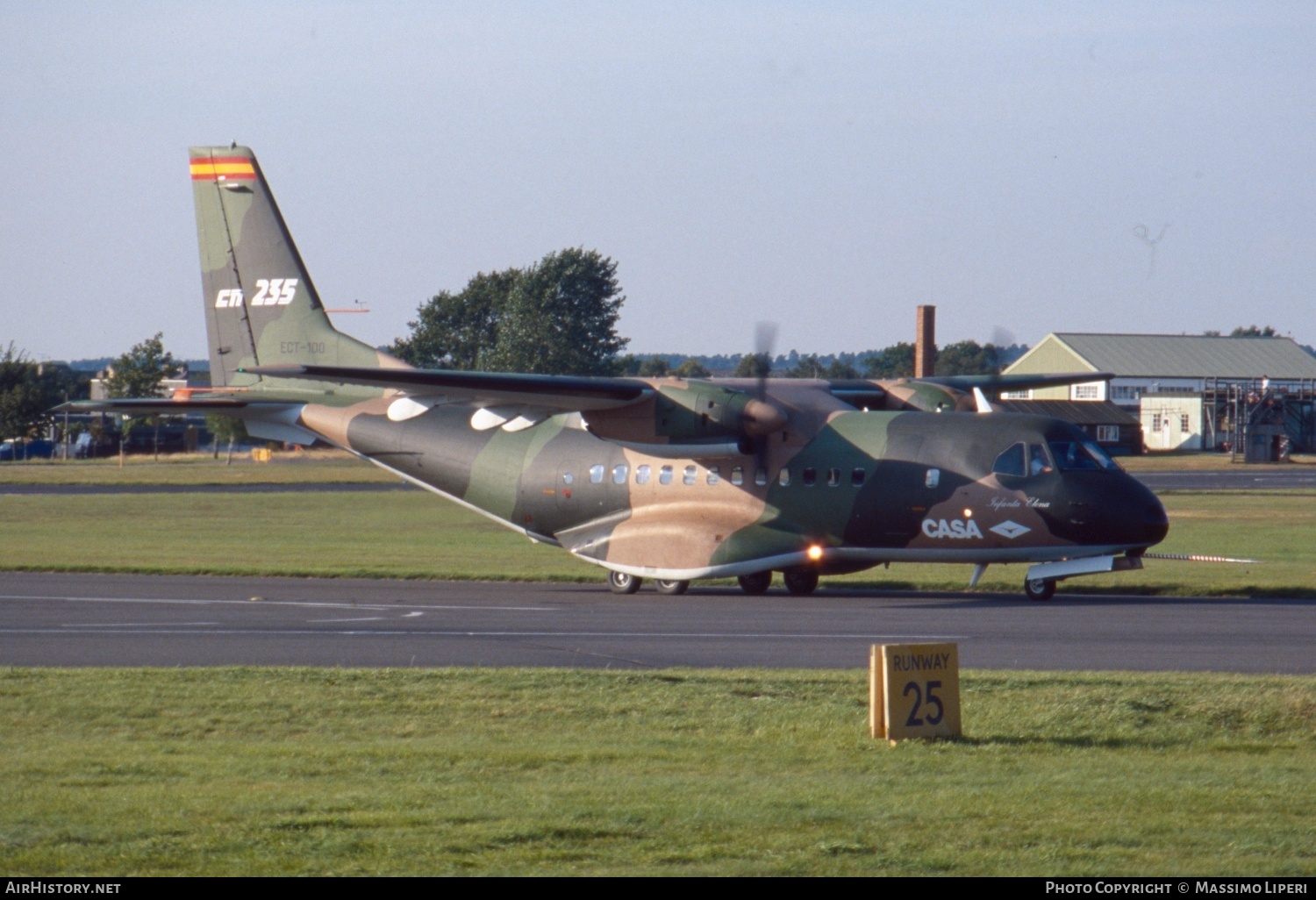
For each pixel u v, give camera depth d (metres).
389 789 36.62
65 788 36.78
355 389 109.38
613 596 94.44
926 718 44.25
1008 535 87.38
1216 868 29.84
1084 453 88.00
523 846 31.19
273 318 110.56
